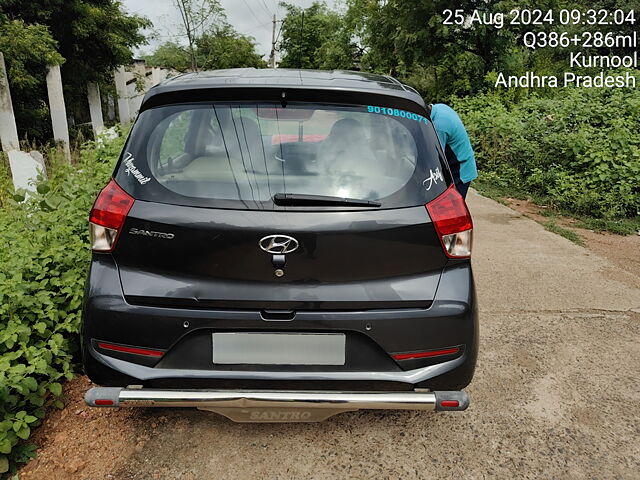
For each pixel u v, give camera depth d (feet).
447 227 7.63
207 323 7.27
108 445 8.61
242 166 7.56
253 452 8.54
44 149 38.09
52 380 9.57
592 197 25.38
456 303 7.61
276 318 7.32
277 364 7.40
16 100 50.90
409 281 7.55
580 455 8.74
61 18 54.95
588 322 13.78
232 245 7.18
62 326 10.18
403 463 8.43
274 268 7.23
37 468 8.09
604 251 20.22
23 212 14.75
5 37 41.75
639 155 26.07
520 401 10.22
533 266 18.06
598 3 68.08
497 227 23.18
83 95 69.82
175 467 8.17
